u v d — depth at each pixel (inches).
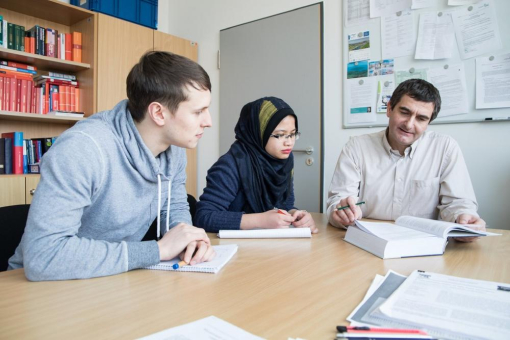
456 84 83.2
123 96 117.3
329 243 41.8
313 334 19.2
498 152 79.1
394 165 64.6
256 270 31.0
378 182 65.5
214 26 132.9
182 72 32.4
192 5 139.9
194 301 23.9
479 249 38.9
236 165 55.6
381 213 65.7
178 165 45.6
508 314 20.0
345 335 18.1
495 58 78.4
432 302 22.0
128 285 27.0
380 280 27.5
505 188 78.4
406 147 62.7
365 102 97.3
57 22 116.6
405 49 90.1
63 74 112.9
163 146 37.2
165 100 32.6
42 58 101.3
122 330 19.6
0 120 104.6
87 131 32.4
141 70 33.5
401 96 56.5
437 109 57.2
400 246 35.4
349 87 99.7
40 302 23.5
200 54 138.2
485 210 80.8
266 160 56.7
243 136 58.2
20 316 21.3
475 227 41.3
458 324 19.0
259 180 56.1
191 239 32.5
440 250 36.5
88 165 30.8
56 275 27.5
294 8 111.5
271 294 25.3
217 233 48.8
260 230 44.9
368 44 96.3
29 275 27.6
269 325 20.3
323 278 28.8
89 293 25.2
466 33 81.8
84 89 113.6
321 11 105.0
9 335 18.9
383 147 66.1
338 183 67.5
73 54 111.3
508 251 38.0
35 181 98.9
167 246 31.8
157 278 28.7
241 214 48.6
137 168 35.5
